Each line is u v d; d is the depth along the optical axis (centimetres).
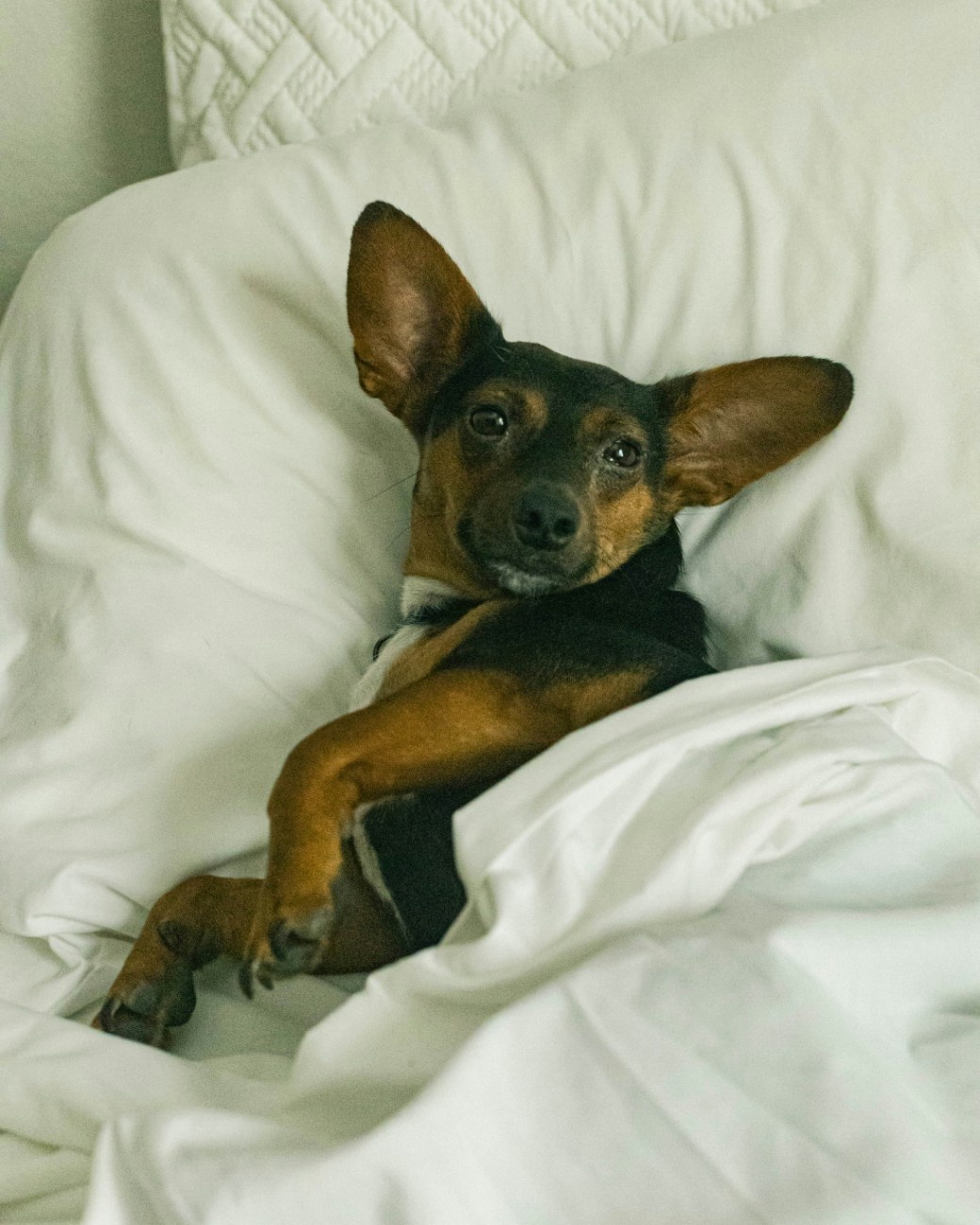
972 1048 66
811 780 71
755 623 88
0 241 120
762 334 88
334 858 74
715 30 98
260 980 73
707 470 89
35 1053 71
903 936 67
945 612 83
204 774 85
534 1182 62
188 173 97
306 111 103
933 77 86
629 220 90
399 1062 68
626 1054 63
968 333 83
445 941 70
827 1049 63
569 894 68
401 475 94
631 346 90
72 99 116
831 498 86
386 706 77
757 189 88
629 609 85
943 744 81
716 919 67
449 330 89
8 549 92
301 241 94
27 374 94
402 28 101
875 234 85
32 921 80
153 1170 62
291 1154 62
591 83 93
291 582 91
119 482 90
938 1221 61
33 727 86
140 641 87
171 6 105
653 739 71
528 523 82
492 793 70
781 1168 61
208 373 92
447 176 93
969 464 83
